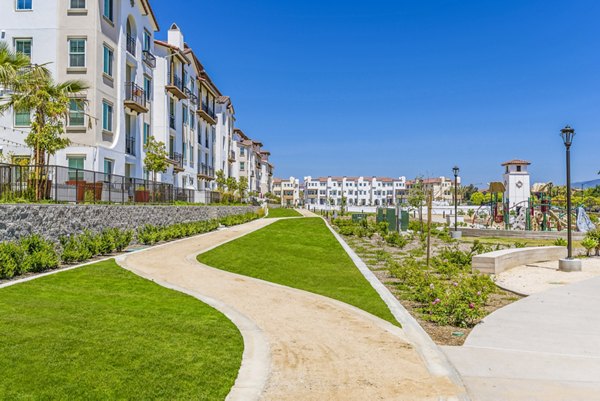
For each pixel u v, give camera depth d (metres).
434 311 9.21
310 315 9.32
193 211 30.91
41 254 12.40
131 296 9.96
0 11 24.98
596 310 10.26
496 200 47.94
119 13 27.47
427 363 6.64
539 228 41.31
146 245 20.06
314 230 32.12
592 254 22.78
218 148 58.09
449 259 17.83
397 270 14.02
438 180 163.62
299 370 6.25
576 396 5.60
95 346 6.42
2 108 19.05
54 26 24.84
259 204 74.19
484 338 8.03
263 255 18.36
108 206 18.05
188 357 6.36
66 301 8.97
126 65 29.45
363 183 160.38
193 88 45.44
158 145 30.84
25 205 12.76
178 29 42.12
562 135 16.59
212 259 16.55
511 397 5.54
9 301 8.66
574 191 111.25
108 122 26.33
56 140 18.62
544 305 10.76
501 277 15.14
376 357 6.85
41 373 5.47
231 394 5.38
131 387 5.30
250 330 8.05
